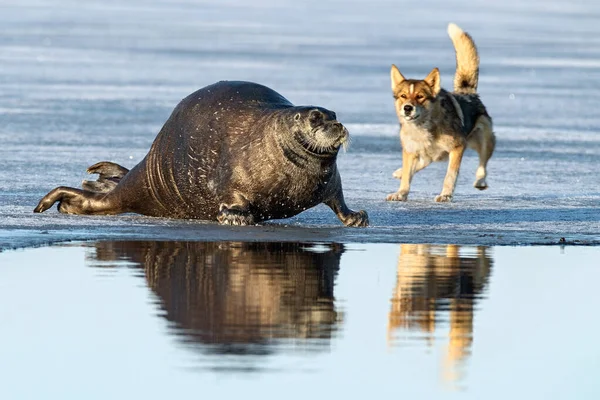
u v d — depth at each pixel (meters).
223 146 21.39
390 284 16.28
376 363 12.23
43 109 43.12
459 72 31.38
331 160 21.11
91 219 21.80
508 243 19.94
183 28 100.69
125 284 15.88
